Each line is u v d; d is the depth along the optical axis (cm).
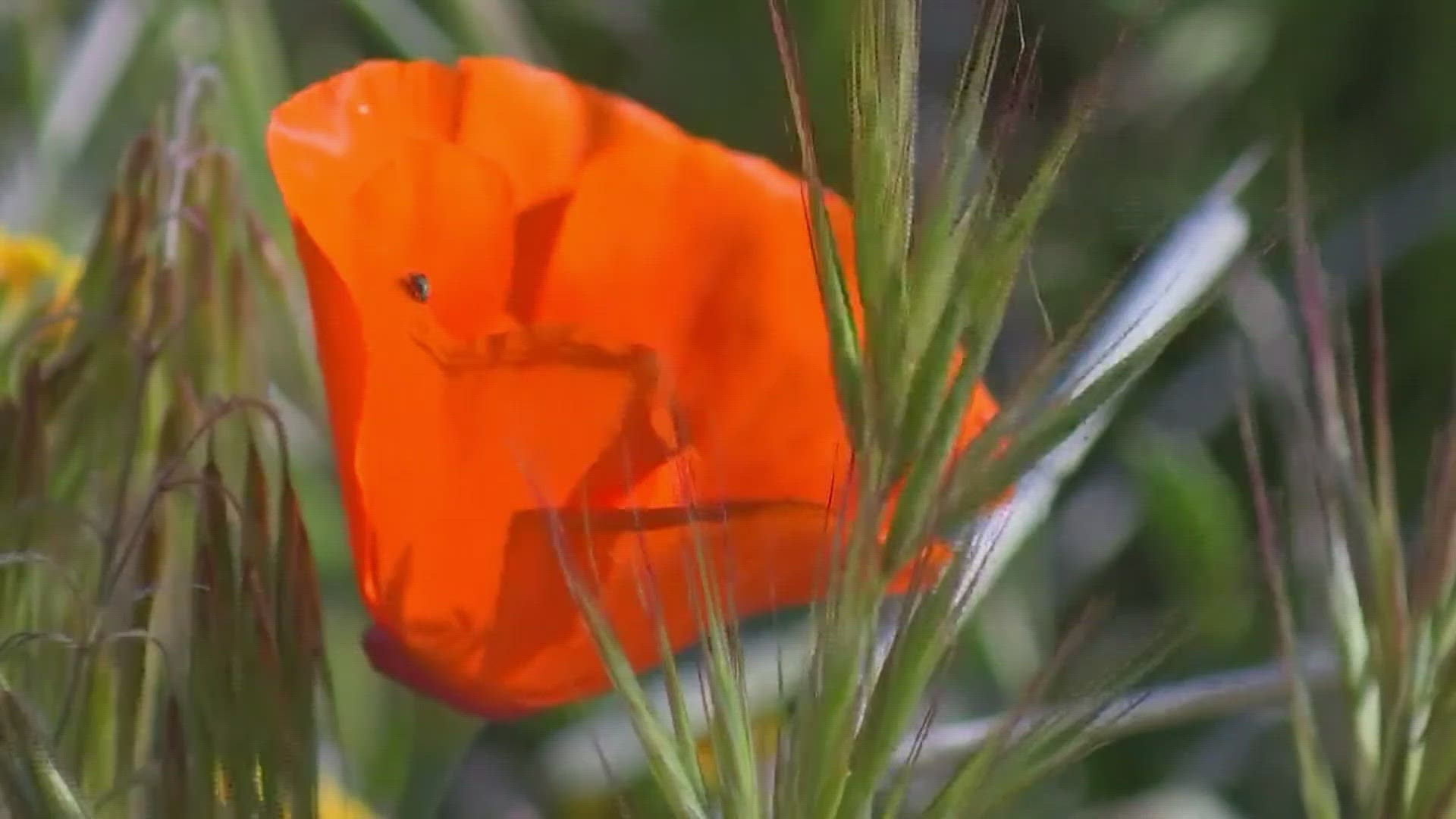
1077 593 38
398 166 22
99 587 23
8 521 23
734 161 24
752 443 23
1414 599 21
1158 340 20
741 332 23
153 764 22
